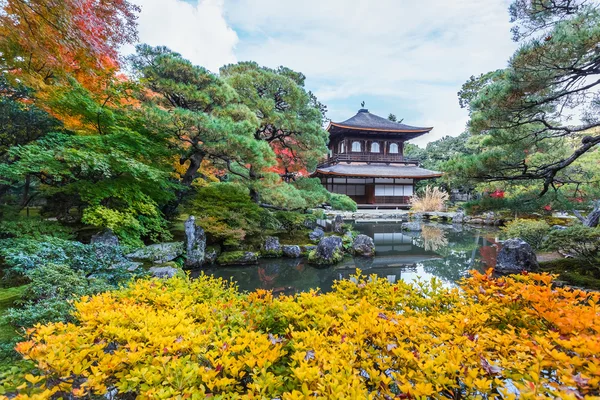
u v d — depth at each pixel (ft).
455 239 49.24
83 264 12.93
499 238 44.06
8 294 12.83
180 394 5.01
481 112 23.16
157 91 30.32
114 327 6.77
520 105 20.61
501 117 21.45
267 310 8.67
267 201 38.83
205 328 7.36
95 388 5.27
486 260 33.60
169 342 6.28
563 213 56.75
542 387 4.69
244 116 31.91
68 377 5.71
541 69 17.95
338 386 4.75
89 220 19.62
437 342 6.38
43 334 6.54
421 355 5.81
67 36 16.98
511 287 8.86
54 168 19.16
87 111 22.99
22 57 20.63
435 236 52.80
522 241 26.94
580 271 22.20
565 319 6.59
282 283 25.35
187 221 28.71
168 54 28.45
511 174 25.59
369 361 5.94
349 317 7.73
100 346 6.03
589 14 16.93
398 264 32.45
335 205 44.37
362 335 6.56
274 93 39.83
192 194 38.34
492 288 9.01
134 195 22.50
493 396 4.99
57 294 10.44
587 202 34.14
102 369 5.47
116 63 24.53
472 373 5.01
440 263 32.89
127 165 20.53
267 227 37.73
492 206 26.66
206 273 27.48
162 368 5.44
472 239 48.85
